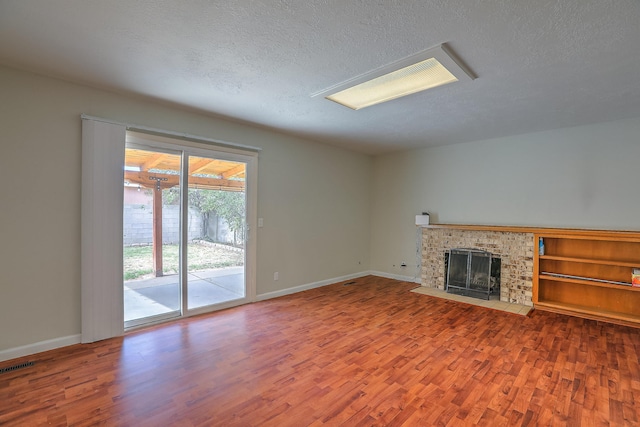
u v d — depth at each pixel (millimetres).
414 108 3400
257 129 4301
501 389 2246
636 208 3686
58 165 2807
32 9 1758
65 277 2857
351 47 2156
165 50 2234
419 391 2217
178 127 3539
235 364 2574
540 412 1989
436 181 5375
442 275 5066
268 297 4508
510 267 4371
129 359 2639
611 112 3486
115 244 3096
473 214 4961
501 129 4238
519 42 2053
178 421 1879
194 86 2877
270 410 1993
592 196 3957
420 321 3617
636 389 2242
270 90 2943
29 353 2680
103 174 3014
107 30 1980
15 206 2617
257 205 4348
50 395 2115
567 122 3889
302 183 4941
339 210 5590
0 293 2557
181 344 2943
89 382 2281
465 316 3795
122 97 3141
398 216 5879
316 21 1859
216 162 3939
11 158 2592
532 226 4410
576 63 2336
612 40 2008
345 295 4711
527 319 3709
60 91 2797
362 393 2188
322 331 3295
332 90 2908
